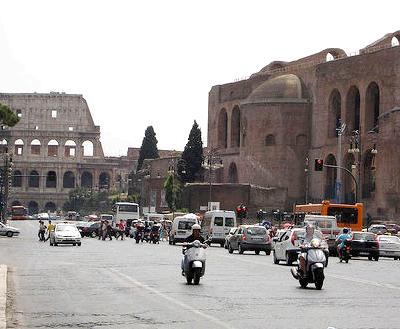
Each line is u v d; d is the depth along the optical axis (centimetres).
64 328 2705
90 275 5097
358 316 3088
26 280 4684
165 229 15362
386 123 17075
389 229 14225
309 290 4234
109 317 2988
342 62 19112
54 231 10531
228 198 19888
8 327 2689
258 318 2986
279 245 6819
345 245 7806
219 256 8144
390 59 17575
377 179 17262
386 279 5238
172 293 3938
